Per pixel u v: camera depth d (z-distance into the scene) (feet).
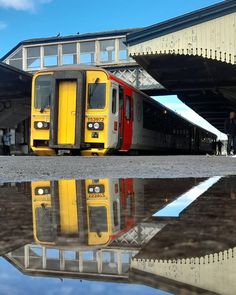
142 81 92.84
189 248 3.11
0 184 11.46
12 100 93.86
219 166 23.97
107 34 96.43
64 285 2.09
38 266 2.50
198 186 10.70
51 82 46.80
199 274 2.42
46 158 35.78
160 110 76.13
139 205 6.65
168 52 63.10
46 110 47.06
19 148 96.43
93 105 45.88
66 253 2.89
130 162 28.30
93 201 7.25
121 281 2.21
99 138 45.44
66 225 4.46
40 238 3.60
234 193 8.55
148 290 2.04
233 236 3.67
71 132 46.01
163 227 4.29
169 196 8.11
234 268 2.57
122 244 3.26
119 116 49.47
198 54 62.54
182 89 85.56
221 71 75.41
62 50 101.55
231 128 64.28
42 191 9.38
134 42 63.93
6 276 2.27
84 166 23.07
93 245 3.21
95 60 97.81
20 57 106.22
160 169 20.62
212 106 116.47
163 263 2.66
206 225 4.42
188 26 62.23
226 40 62.03
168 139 82.02
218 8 61.46
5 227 4.32
